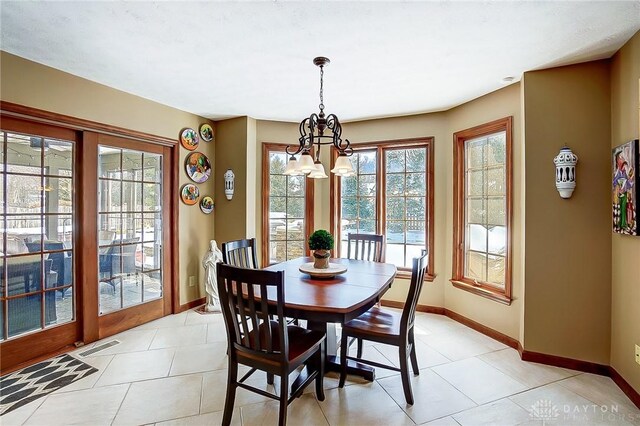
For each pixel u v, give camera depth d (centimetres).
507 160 300
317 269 260
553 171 259
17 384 227
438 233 379
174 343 296
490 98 318
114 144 316
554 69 259
